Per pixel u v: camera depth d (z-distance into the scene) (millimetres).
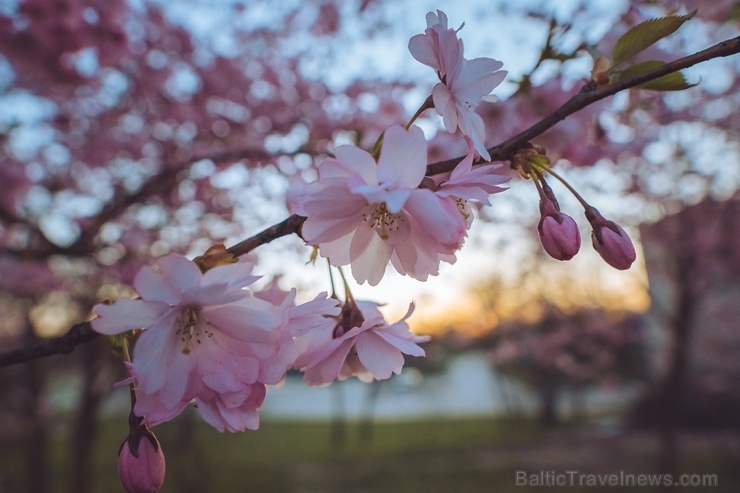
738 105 6074
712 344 11453
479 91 1019
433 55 1013
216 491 9648
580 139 1922
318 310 966
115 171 4805
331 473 11766
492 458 12266
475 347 18672
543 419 17234
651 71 969
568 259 1011
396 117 3432
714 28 3250
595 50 1437
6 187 4082
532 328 13844
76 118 4547
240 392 875
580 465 10422
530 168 1053
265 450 14891
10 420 9547
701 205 6770
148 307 823
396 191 823
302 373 1208
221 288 808
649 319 13125
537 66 1449
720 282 7539
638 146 4773
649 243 7574
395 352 1117
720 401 13109
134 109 4555
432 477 10781
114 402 16328
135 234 4590
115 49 2979
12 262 4961
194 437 14070
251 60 4922
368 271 978
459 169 909
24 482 7906
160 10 4359
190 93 4590
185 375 866
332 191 861
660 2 1847
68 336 961
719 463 9516
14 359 957
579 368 12883
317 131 4176
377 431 18234
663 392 7188
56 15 2805
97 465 10953
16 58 2959
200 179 4422
